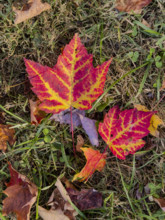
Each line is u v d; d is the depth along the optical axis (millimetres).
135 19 408
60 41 404
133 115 364
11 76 400
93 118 404
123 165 404
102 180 400
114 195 400
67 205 373
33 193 368
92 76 350
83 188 391
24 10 373
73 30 405
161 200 393
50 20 401
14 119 402
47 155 405
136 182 404
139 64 411
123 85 407
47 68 340
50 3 395
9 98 402
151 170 407
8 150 396
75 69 346
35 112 379
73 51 340
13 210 355
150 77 412
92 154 365
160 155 406
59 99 354
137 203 401
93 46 404
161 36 410
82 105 360
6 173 395
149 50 411
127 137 367
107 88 404
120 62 407
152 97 414
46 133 395
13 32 399
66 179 388
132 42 406
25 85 399
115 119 366
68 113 388
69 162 398
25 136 402
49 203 377
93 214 396
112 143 371
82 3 401
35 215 391
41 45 399
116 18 405
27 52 402
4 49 398
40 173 393
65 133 398
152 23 412
